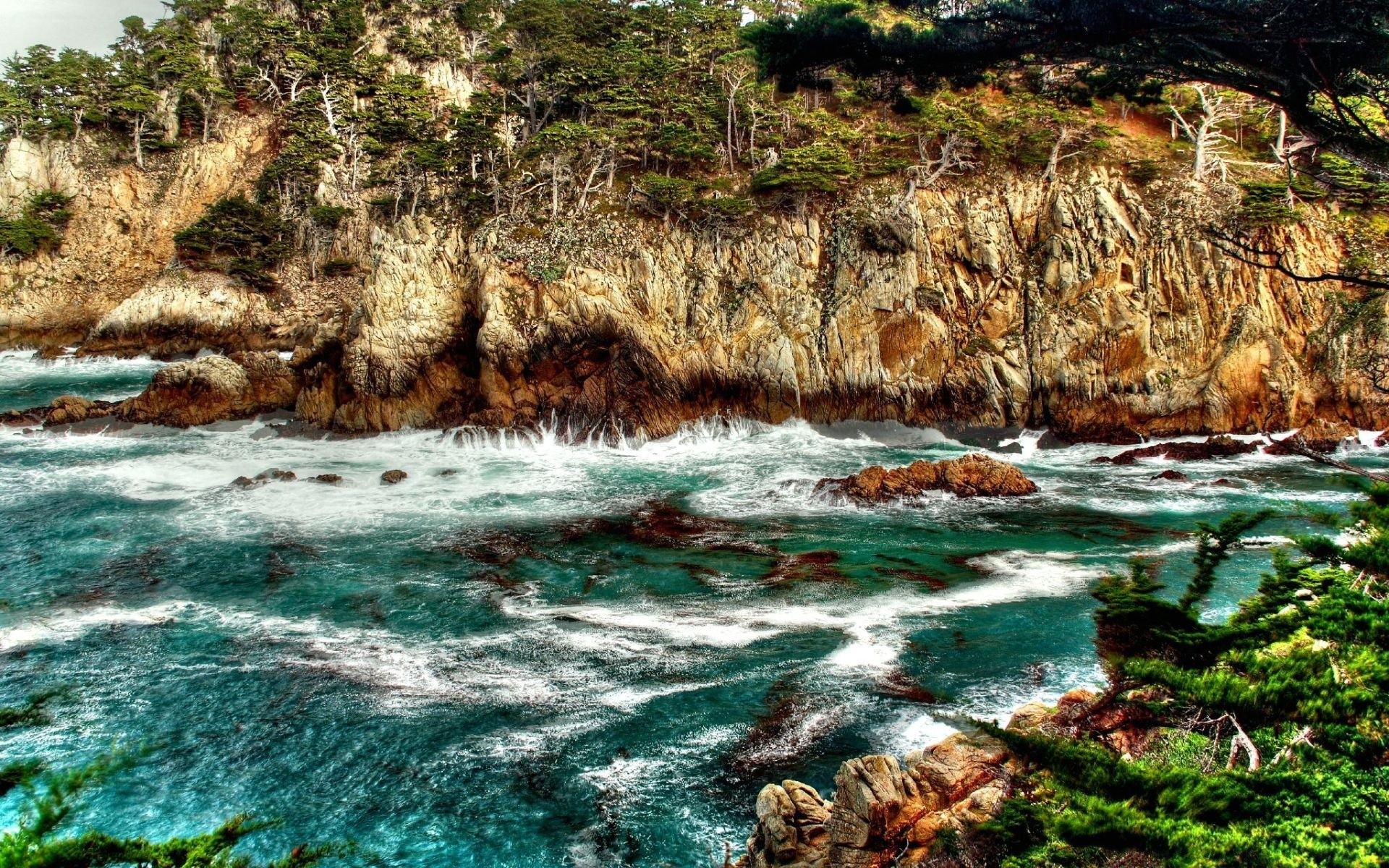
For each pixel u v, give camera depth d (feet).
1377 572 28.30
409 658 70.90
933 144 166.20
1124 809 24.34
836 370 143.64
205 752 58.23
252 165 270.05
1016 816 29.45
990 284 146.41
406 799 53.57
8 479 121.80
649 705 63.00
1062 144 156.87
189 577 87.97
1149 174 152.25
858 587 84.23
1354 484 30.22
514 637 74.54
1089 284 141.38
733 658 69.82
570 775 55.26
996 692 63.21
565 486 120.57
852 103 186.50
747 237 155.74
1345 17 24.66
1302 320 138.92
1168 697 34.06
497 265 148.97
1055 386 138.72
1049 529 99.81
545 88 215.51
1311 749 27.45
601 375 143.64
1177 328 139.44
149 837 49.90
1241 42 26.89
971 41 32.35
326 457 135.23
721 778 54.60
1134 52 30.19
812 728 59.26
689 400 144.25
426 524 104.68
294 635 75.20
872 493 110.22
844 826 38.55
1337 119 28.02
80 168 266.77
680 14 226.79
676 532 101.71
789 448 137.69
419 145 201.26
